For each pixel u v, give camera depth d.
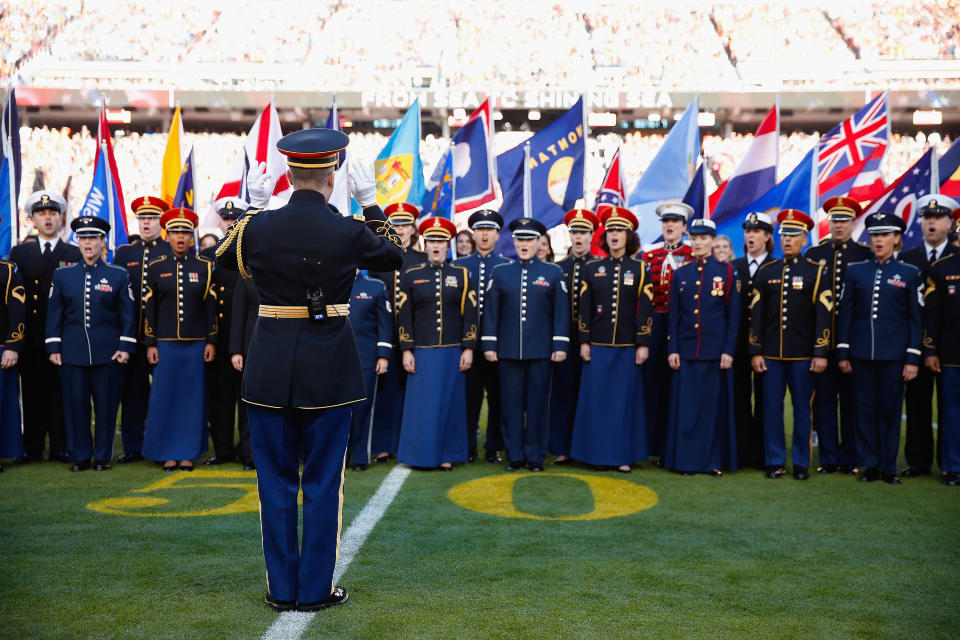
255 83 25.38
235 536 4.40
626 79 25.77
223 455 6.64
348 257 3.33
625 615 3.36
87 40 25.38
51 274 6.70
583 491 5.62
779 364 6.29
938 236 6.69
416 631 3.15
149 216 6.83
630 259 6.50
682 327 6.39
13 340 6.23
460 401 6.42
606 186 9.05
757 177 8.89
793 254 6.32
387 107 21.45
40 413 6.70
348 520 4.76
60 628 3.15
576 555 4.14
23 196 22.81
